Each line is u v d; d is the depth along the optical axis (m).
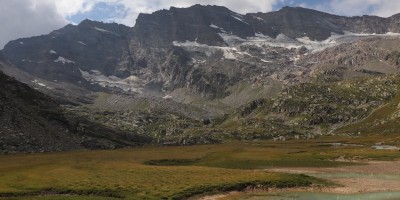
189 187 81.69
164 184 84.75
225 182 86.81
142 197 73.50
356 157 149.50
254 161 145.62
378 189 85.69
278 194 81.19
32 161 140.75
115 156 168.00
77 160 144.62
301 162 141.12
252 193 82.25
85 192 78.88
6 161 140.75
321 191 84.25
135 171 102.00
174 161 155.38
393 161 138.12
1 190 77.31
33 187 81.44
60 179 90.00
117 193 77.75
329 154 163.38
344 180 98.31
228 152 187.38
